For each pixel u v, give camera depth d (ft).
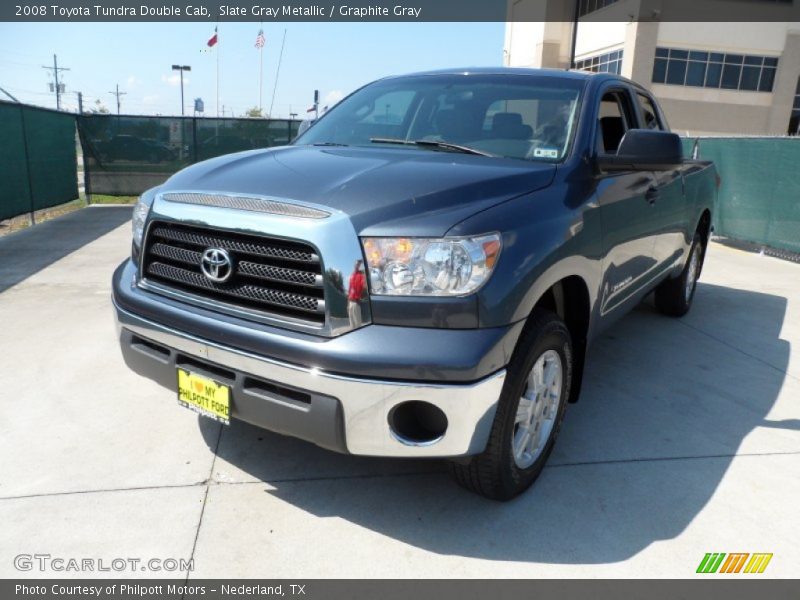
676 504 9.55
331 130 12.80
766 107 96.27
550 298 9.93
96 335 15.76
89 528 8.55
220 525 8.72
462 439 7.82
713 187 19.12
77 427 11.11
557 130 11.02
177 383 9.02
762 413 12.80
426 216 7.87
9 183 32.27
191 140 50.01
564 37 111.14
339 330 7.66
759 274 26.63
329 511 9.11
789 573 8.21
